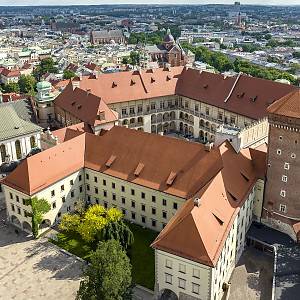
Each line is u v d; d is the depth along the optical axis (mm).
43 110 168875
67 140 117250
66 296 84438
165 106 172500
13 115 140625
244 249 96938
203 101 160500
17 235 103000
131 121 166375
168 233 77625
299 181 92250
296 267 86188
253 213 102188
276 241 94875
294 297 78375
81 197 113062
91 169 109188
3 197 121250
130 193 104750
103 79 162125
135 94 164125
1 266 92625
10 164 131875
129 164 105438
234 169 94562
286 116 88875
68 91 162750
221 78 159875
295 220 95625
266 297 83625
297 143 89688
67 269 91625
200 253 73812
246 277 88688
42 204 101000
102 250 74938
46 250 97625
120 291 72125
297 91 91438
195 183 95250
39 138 138000
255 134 110250
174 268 77625
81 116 145875
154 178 100938
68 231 103812
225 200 85500
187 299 78875
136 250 96312
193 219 75312
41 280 88625
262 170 99625
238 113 147000
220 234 78125
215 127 159500
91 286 73125
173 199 97125
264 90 144000
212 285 75312
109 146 109875
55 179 103562
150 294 83875
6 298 84125
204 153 97062
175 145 101375
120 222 91688
